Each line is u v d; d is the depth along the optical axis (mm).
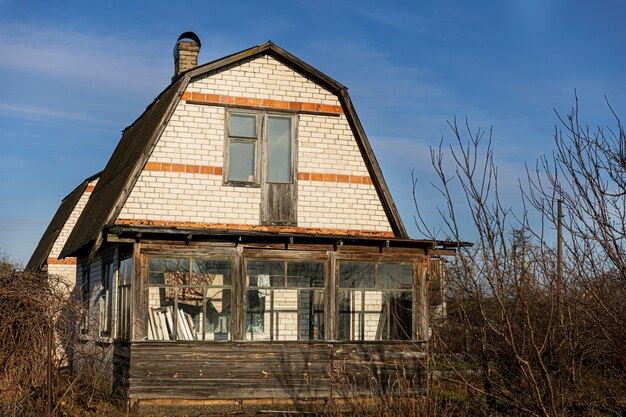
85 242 16734
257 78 16891
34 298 13828
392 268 16547
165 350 14805
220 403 14984
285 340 15570
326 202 16984
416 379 16047
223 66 16641
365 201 17219
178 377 14812
